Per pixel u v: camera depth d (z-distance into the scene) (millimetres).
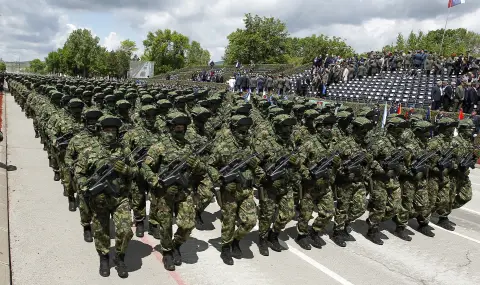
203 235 8023
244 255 7199
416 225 9695
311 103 14000
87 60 78000
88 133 6219
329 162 7574
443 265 7457
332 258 7383
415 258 7691
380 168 8047
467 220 10305
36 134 16469
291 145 7332
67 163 6355
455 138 9547
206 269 6527
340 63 31828
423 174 8586
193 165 6258
